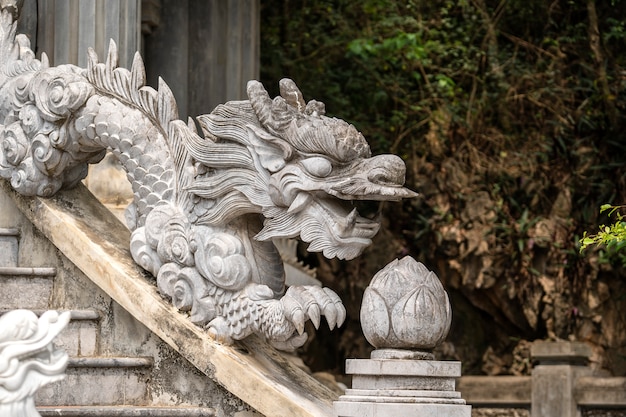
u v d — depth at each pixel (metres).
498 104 16.56
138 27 10.50
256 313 7.71
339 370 16.66
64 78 8.43
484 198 16.17
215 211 7.83
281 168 7.57
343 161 7.51
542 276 15.74
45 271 8.48
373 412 7.08
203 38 12.59
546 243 15.69
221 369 7.71
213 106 12.57
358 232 7.48
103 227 8.64
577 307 15.49
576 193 15.85
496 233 15.98
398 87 16.84
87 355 8.22
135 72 8.29
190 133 7.95
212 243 7.80
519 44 16.73
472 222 16.11
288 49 17.03
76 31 10.31
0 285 8.38
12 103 8.70
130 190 10.30
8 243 8.71
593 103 16.09
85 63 10.26
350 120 16.91
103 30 10.27
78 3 10.31
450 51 16.88
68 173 8.72
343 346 16.66
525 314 15.77
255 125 7.68
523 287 15.77
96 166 10.30
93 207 8.84
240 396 7.66
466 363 16.25
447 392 7.19
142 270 8.20
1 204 8.80
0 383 6.06
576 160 15.96
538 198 16.02
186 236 7.90
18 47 8.95
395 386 7.16
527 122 16.47
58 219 8.45
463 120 16.56
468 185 16.31
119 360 7.94
